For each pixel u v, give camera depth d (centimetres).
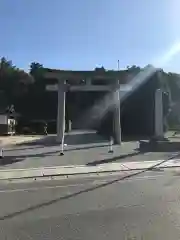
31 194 945
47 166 1462
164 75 4053
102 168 1403
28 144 2522
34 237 588
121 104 3838
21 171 1343
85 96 6444
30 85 7006
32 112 6856
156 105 2617
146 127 3762
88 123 6406
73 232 611
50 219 697
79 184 1092
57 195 928
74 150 2091
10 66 7912
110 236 585
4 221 687
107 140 2920
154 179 1170
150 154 1862
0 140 2866
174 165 1476
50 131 4831
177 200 848
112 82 2691
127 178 1196
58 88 2656
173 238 571
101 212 745
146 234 593
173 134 3638
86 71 2658
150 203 820
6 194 950
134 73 3584
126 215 718
